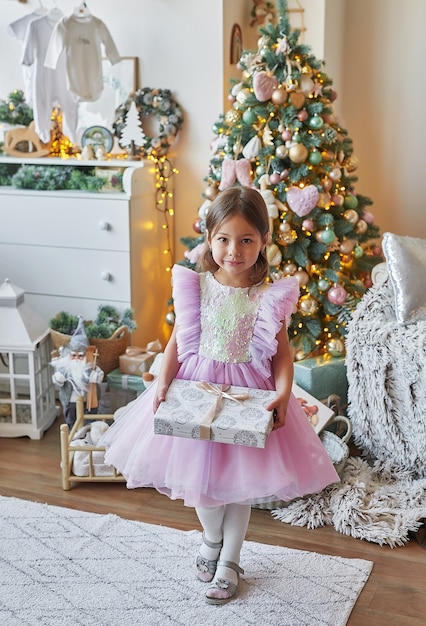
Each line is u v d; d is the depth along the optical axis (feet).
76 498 8.39
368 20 11.82
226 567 6.64
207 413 6.05
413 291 8.52
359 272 10.68
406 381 8.30
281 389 6.33
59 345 9.83
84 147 11.46
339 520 7.75
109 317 10.45
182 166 11.69
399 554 7.39
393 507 7.96
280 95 9.25
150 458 6.43
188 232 11.98
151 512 8.11
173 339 6.76
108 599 6.61
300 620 6.37
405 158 12.10
